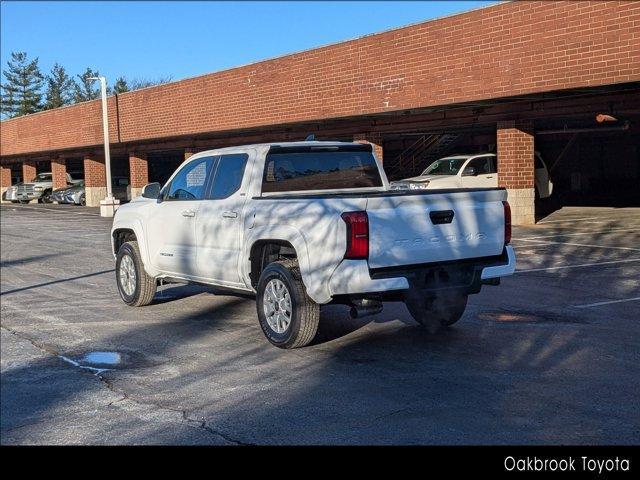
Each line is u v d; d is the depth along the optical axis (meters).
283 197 7.61
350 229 6.80
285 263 7.62
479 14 18.61
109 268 14.98
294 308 7.45
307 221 7.12
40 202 48.62
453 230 7.33
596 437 5.09
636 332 8.14
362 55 21.98
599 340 7.81
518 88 17.94
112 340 8.52
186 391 6.52
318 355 7.48
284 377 6.77
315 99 23.89
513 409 5.69
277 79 25.41
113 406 6.21
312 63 23.83
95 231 24.45
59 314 10.20
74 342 8.50
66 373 7.27
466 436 5.16
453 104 19.81
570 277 11.86
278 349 7.79
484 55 18.61
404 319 9.08
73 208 40.47
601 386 6.23
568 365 6.89
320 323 8.94
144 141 35.69
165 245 9.46
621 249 14.95
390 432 5.29
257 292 7.93
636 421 5.38
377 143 24.12
